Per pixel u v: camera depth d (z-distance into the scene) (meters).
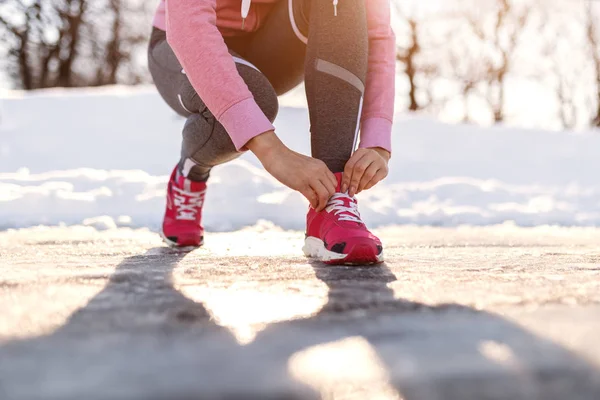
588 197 3.98
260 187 3.25
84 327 0.59
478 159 5.34
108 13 13.25
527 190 4.21
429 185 4.00
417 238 2.12
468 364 0.47
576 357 0.49
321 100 1.15
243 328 0.59
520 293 0.79
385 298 0.75
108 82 13.77
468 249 1.60
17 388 0.41
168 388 0.41
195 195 1.56
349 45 1.14
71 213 2.67
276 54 1.34
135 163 4.27
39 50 13.02
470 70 14.00
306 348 0.52
